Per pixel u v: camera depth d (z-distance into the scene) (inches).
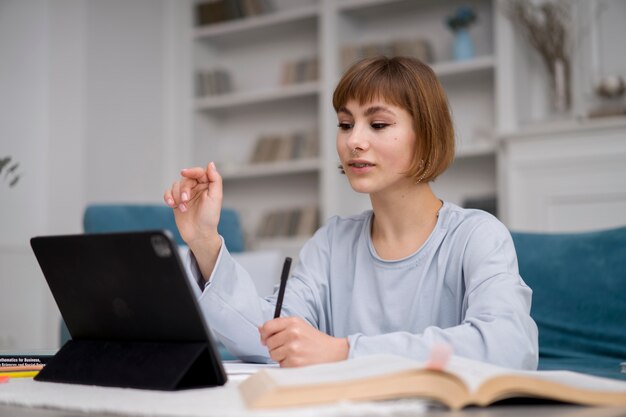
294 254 193.3
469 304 48.6
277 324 41.9
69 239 37.7
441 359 28.7
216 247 49.9
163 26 209.6
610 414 28.6
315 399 27.7
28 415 29.1
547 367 63.3
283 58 209.0
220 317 49.7
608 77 157.6
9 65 175.8
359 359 34.1
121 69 194.5
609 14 159.9
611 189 140.4
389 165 53.8
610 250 74.4
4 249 170.2
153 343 36.8
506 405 30.7
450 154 56.1
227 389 34.0
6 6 175.3
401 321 55.4
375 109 53.4
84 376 37.8
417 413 27.4
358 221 62.4
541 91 169.6
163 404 29.5
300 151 197.3
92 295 38.4
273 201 207.6
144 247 34.4
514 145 150.3
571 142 144.2
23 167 177.9
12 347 168.9
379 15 192.1
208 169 49.2
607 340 70.9
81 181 180.2
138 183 198.1
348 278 59.9
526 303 47.7
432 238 55.7
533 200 148.0
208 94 210.1
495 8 164.7
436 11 184.7
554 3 164.1
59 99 183.9
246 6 205.3
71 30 184.2
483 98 179.6
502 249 52.0
